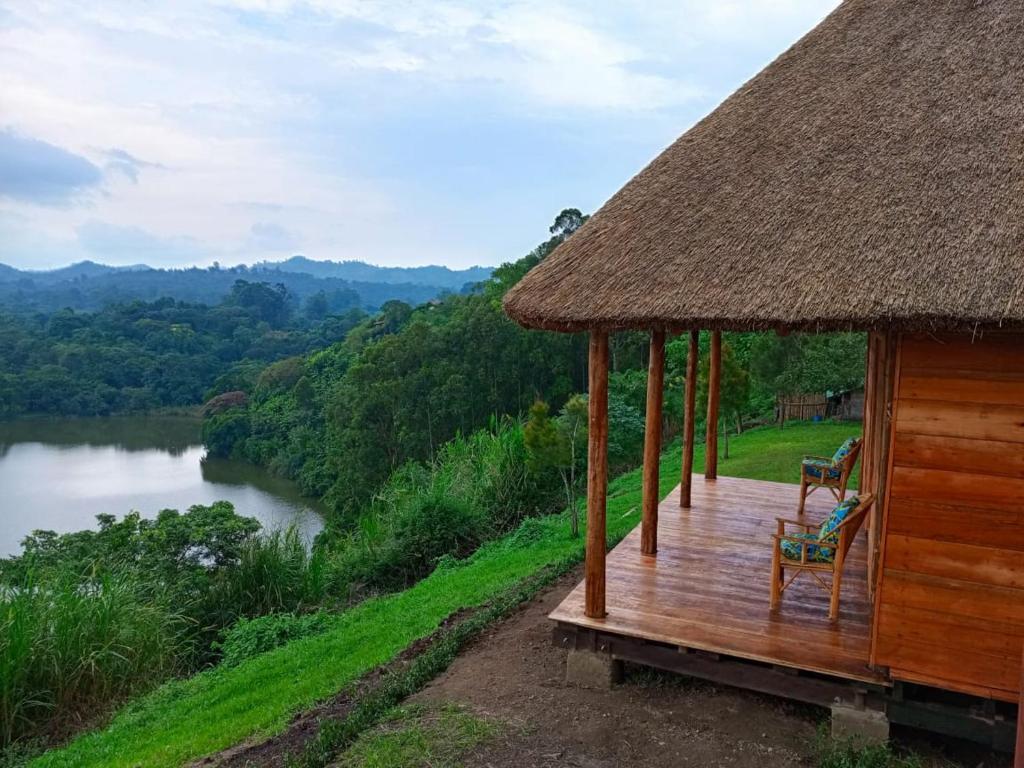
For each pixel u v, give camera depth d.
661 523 7.51
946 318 3.51
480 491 14.62
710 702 4.80
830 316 3.75
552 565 9.02
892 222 4.15
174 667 8.91
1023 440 3.77
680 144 6.07
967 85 5.02
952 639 3.96
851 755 4.04
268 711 6.02
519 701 5.08
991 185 4.11
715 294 4.23
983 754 4.11
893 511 4.07
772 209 4.76
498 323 37.81
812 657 4.40
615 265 4.88
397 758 4.43
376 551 12.66
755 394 21.48
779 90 6.09
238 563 11.00
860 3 6.64
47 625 7.86
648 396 6.45
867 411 7.73
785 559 5.18
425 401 35.16
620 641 5.01
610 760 4.24
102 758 5.86
